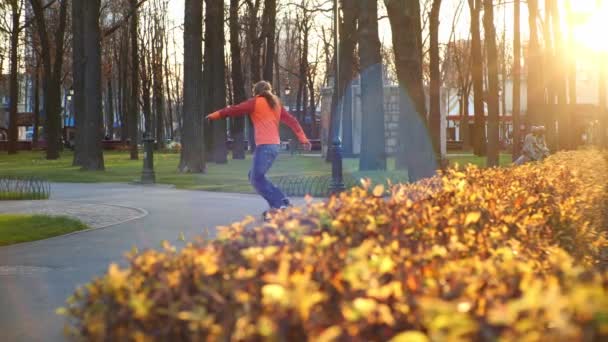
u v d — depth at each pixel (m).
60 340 6.82
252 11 56.44
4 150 78.31
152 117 91.19
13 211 18.69
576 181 13.18
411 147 21.02
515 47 45.38
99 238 13.73
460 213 6.50
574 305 2.87
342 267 3.82
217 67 46.53
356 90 46.88
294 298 3.13
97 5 39.09
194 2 35.59
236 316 3.28
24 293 8.95
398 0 21.08
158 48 75.38
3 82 75.69
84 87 41.88
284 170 37.06
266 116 13.93
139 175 34.75
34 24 68.88
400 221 5.42
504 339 2.81
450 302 3.25
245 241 4.78
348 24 42.31
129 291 3.79
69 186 28.30
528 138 25.23
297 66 89.75
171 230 14.80
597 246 10.18
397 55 21.47
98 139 38.97
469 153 66.00
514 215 7.57
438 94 41.16
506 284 3.62
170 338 3.51
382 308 3.10
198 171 35.91
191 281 3.84
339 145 21.86
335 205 5.89
